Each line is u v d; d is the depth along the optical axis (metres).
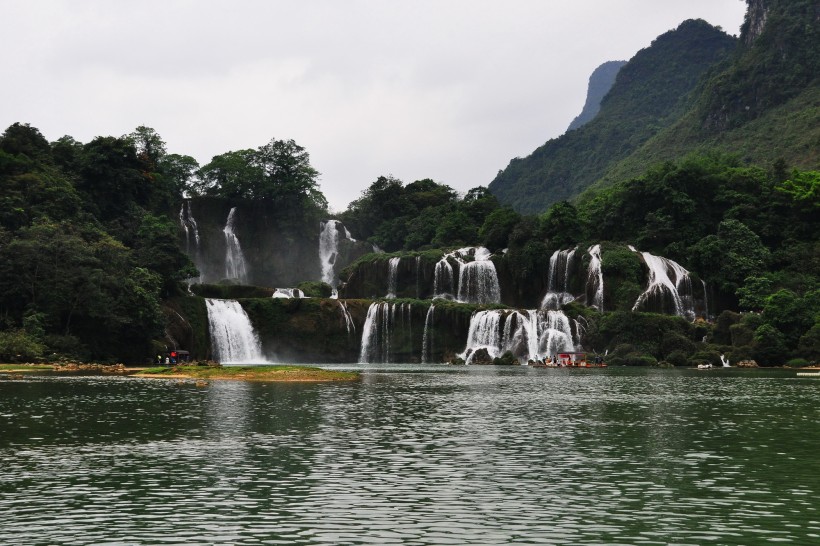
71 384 72.44
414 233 186.75
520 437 37.94
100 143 148.62
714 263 145.00
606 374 97.38
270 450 33.72
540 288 151.88
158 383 74.94
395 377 89.62
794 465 30.31
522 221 160.62
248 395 61.50
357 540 20.16
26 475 28.33
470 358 132.38
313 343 137.75
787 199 158.88
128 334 114.69
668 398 60.38
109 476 28.12
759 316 126.25
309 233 195.12
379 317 139.75
